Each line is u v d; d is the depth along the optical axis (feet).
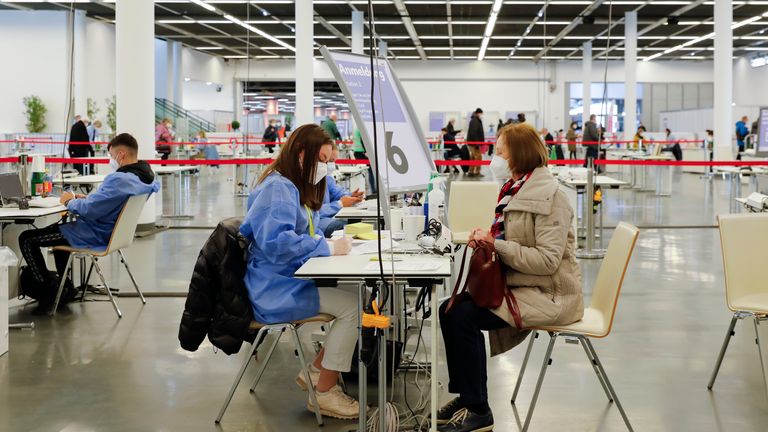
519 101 94.27
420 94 94.32
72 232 16.35
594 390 11.53
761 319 10.69
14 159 26.09
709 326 15.38
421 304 11.55
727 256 11.32
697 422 10.21
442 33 71.97
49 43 61.46
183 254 24.27
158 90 76.38
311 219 10.62
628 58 65.57
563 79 94.12
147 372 12.47
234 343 9.98
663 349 13.73
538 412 10.61
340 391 10.53
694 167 66.74
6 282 13.61
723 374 12.27
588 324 9.74
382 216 12.49
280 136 59.52
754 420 10.27
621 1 56.75
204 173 67.97
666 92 95.71
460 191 19.03
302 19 41.55
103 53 64.39
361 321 8.63
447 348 9.95
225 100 91.81
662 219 33.65
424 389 11.64
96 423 10.18
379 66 13.37
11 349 13.82
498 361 13.04
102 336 14.71
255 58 91.20
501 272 9.59
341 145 53.72
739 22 65.26
